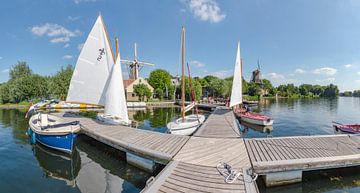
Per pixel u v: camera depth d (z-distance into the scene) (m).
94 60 17.17
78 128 12.12
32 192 7.75
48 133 11.45
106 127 14.52
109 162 10.88
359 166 9.48
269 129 19.88
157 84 66.44
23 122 22.53
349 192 7.66
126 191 8.00
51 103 38.53
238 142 10.62
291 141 10.73
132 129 13.88
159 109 39.84
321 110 37.50
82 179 8.99
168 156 8.55
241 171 7.14
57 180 8.85
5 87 49.72
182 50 15.95
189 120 16.62
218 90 62.19
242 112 26.33
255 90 80.38
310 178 8.48
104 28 16.67
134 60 57.88
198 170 7.22
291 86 107.06
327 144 10.20
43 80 52.72
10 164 10.44
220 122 17.23
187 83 48.78
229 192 5.84
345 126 15.52
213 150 9.34
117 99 15.01
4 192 7.67
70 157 11.48
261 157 8.43
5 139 15.01
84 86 17.67
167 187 6.12
